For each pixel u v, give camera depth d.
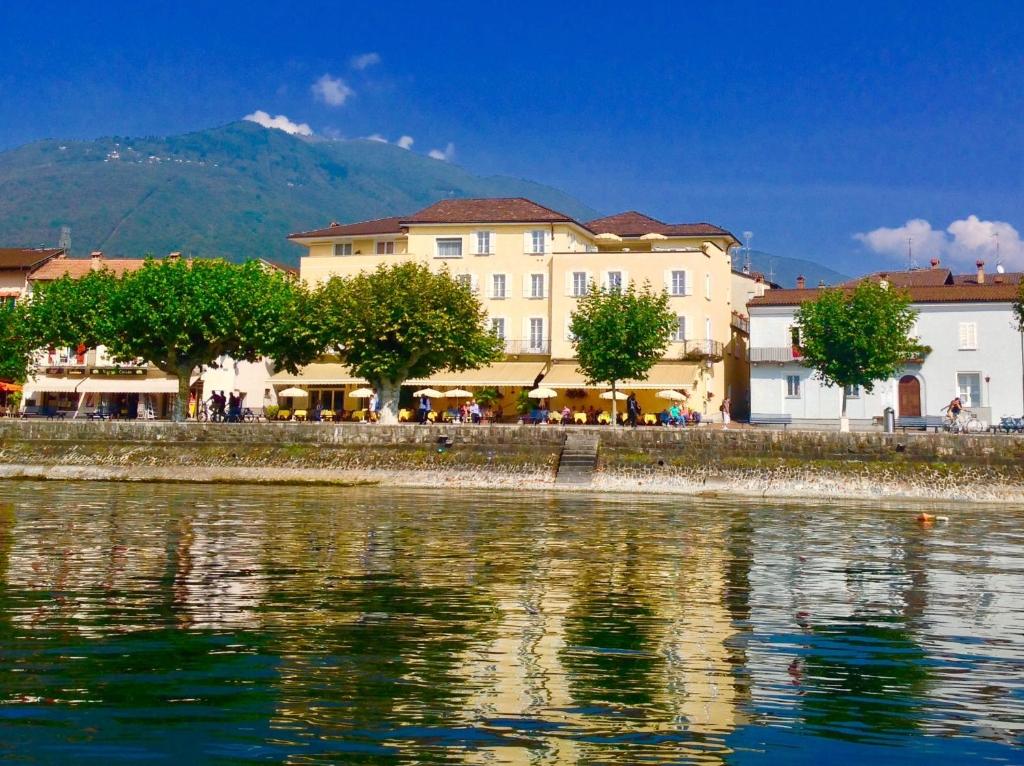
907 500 43.59
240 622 13.52
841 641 12.84
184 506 33.84
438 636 12.74
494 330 67.31
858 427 73.00
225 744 8.29
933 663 11.64
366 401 79.56
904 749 8.46
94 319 63.28
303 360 66.00
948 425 62.19
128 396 84.12
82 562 19.25
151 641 12.24
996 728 9.11
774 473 46.38
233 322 61.31
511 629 13.29
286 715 9.15
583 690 10.17
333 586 16.78
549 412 72.69
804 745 8.51
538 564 20.06
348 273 81.31
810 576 18.89
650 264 77.94
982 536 27.16
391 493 43.38
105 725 8.80
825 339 64.50
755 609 15.16
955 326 73.38
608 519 31.20
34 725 8.78
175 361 63.31
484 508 35.00
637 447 48.75
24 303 75.44
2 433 54.81
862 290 64.31
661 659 11.62
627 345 65.88
